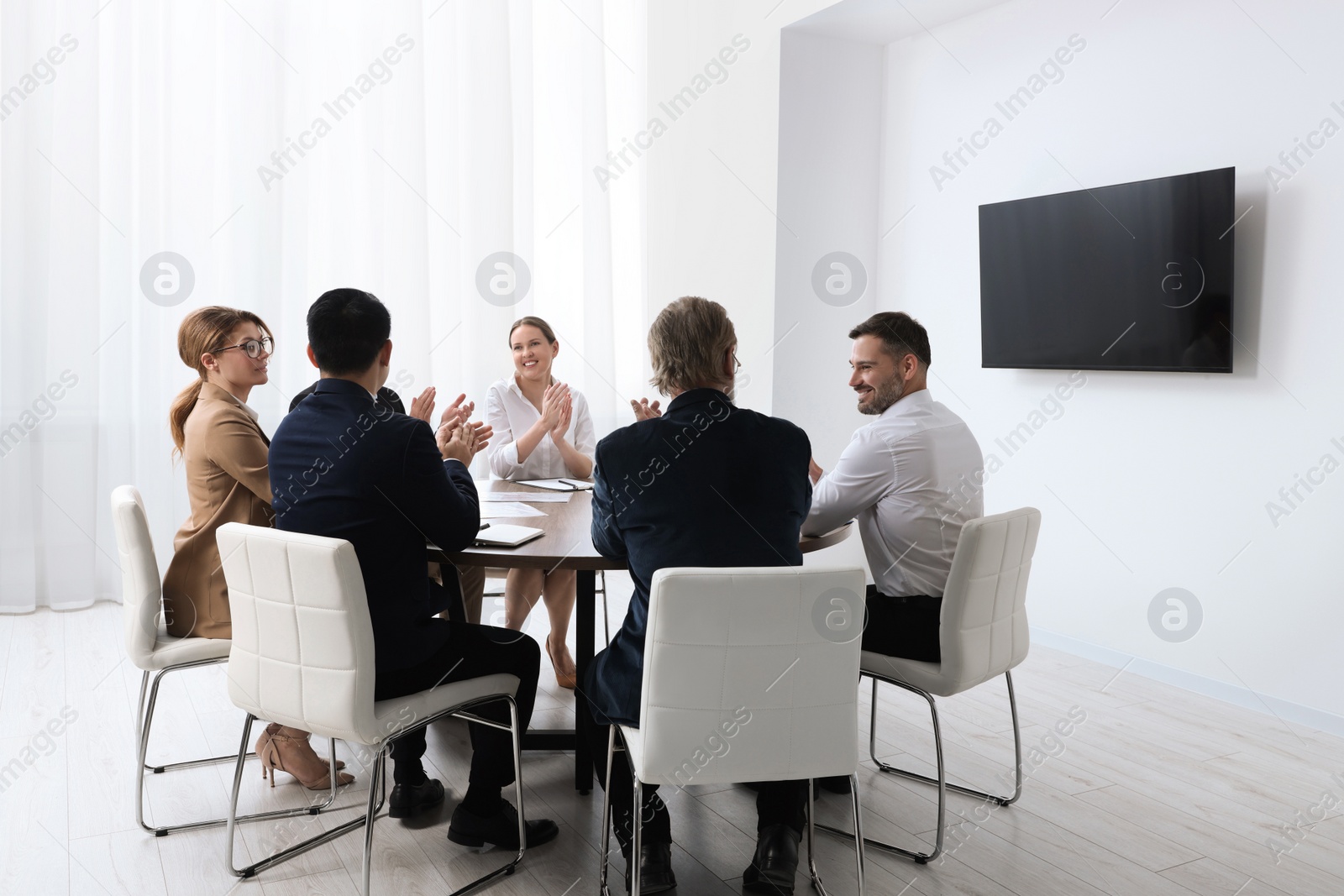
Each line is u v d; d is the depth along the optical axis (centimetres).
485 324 458
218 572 228
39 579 412
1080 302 349
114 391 409
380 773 185
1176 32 321
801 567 160
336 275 432
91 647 360
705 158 470
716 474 178
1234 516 313
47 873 205
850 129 438
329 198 430
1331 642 289
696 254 480
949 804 242
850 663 165
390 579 190
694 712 162
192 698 312
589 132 480
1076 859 215
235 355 237
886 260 447
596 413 490
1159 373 332
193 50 405
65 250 395
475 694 199
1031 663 358
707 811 238
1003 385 392
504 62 451
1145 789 251
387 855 214
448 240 452
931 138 420
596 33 478
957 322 412
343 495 188
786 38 418
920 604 223
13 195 389
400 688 192
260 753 247
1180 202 313
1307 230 288
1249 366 306
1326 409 286
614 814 203
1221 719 301
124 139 400
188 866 209
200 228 410
